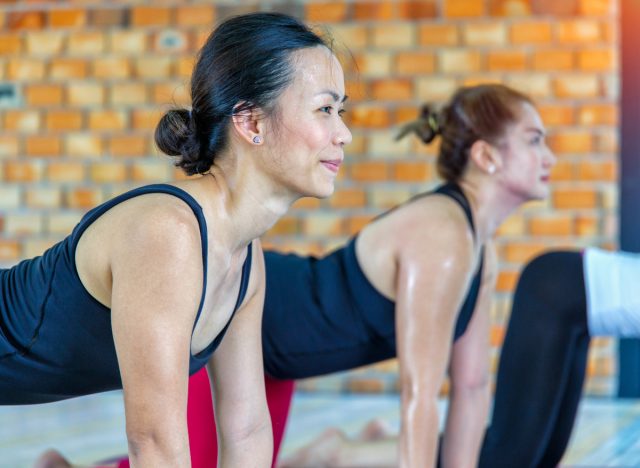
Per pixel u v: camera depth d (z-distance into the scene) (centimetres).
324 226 579
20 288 192
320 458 365
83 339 187
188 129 185
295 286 302
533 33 563
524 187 288
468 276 276
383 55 574
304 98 179
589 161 560
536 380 307
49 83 600
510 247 565
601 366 561
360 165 576
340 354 300
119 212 175
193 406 278
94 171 598
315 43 183
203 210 181
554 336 307
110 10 593
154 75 591
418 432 261
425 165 571
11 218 604
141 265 168
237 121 180
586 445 438
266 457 212
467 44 568
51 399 209
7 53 603
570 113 561
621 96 560
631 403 550
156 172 593
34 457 412
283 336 300
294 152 180
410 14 572
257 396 211
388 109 573
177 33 588
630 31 558
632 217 562
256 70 179
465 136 289
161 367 168
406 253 274
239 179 184
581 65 560
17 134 604
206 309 187
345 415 514
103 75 595
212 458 278
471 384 311
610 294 302
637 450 427
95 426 493
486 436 315
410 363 266
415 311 268
